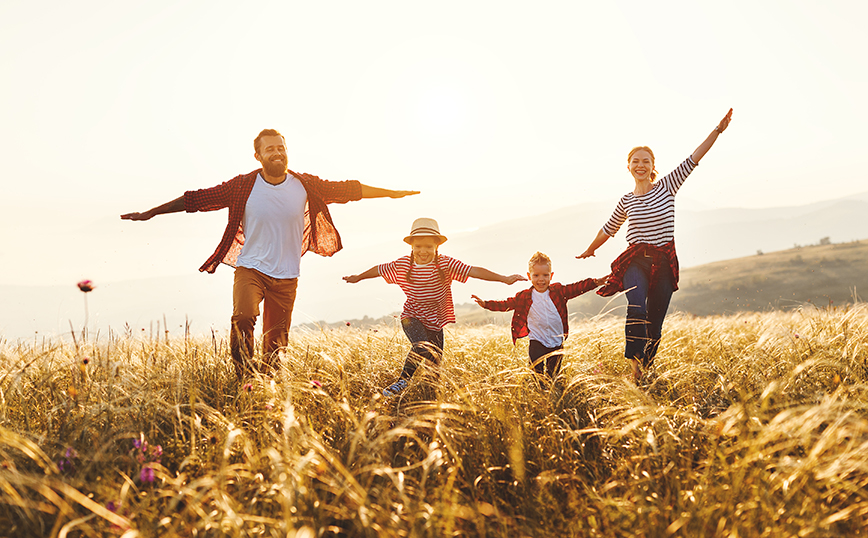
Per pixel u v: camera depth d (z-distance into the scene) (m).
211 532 2.29
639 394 3.60
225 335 5.62
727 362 4.95
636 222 5.73
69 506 2.38
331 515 2.43
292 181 5.41
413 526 2.18
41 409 3.79
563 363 5.22
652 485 2.62
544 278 5.33
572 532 2.36
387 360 5.38
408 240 5.31
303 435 2.87
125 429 3.26
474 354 5.70
